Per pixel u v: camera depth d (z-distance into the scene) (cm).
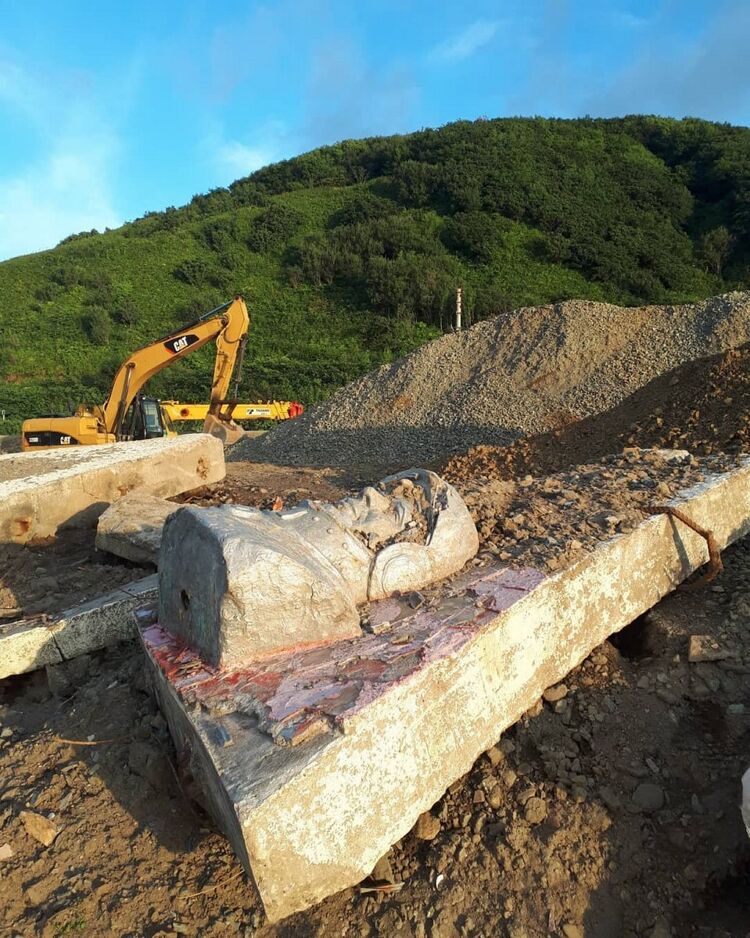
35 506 491
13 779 254
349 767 191
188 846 222
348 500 294
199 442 630
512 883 214
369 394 1386
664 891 217
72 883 213
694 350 1145
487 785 239
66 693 323
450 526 290
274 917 181
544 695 273
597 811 235
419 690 212
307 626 233
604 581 292
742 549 382
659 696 281
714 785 245
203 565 232
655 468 417
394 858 223
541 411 1140
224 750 191
